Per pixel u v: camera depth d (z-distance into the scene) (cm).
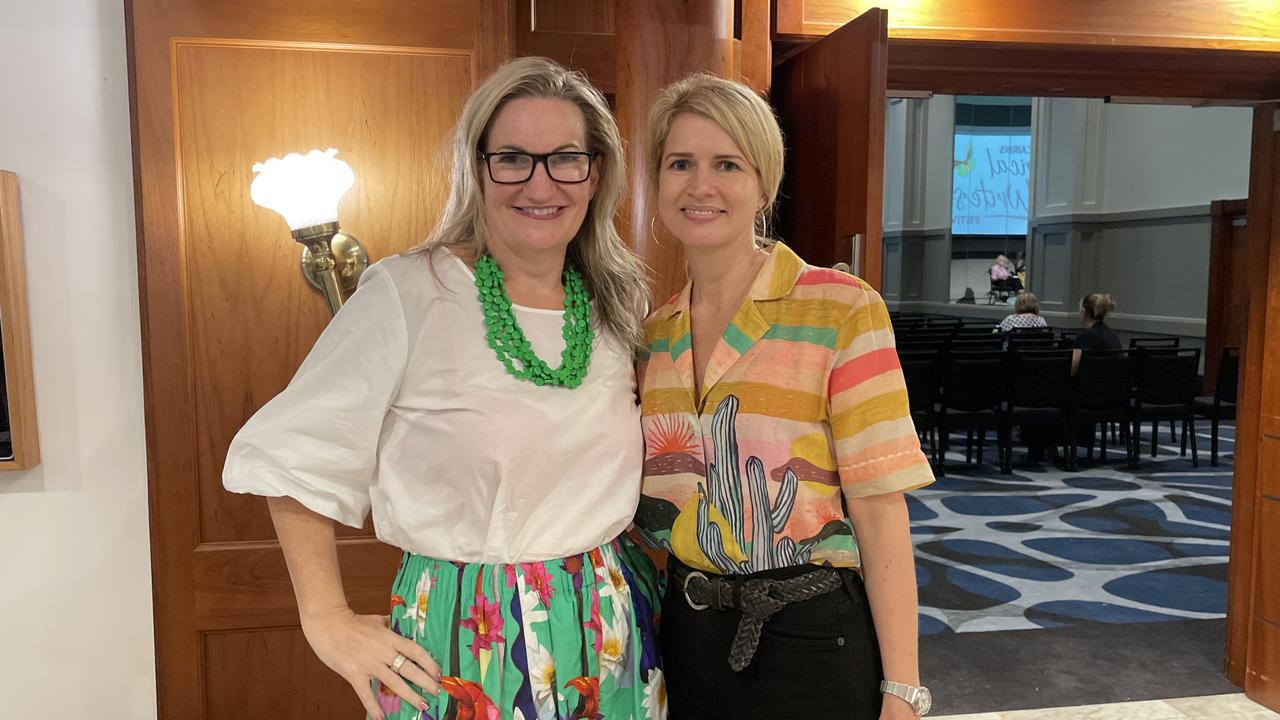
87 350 233
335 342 129
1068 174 1263
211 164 232
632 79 239
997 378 677
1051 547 511
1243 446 336
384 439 131
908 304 1597
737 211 139
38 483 233
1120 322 1165
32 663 237
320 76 236
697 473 143
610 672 133
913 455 134
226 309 236
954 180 1542
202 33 230
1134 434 712
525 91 131
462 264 133
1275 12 310
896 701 136
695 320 149
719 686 141
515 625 127
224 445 238
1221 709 321
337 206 226
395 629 131
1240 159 971
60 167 228
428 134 242
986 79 332
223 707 244
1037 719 312
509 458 127
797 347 139
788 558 138
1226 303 971
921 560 489
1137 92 338
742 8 286
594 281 145
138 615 240
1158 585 449
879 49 256
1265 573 324
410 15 240
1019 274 1452
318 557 127
